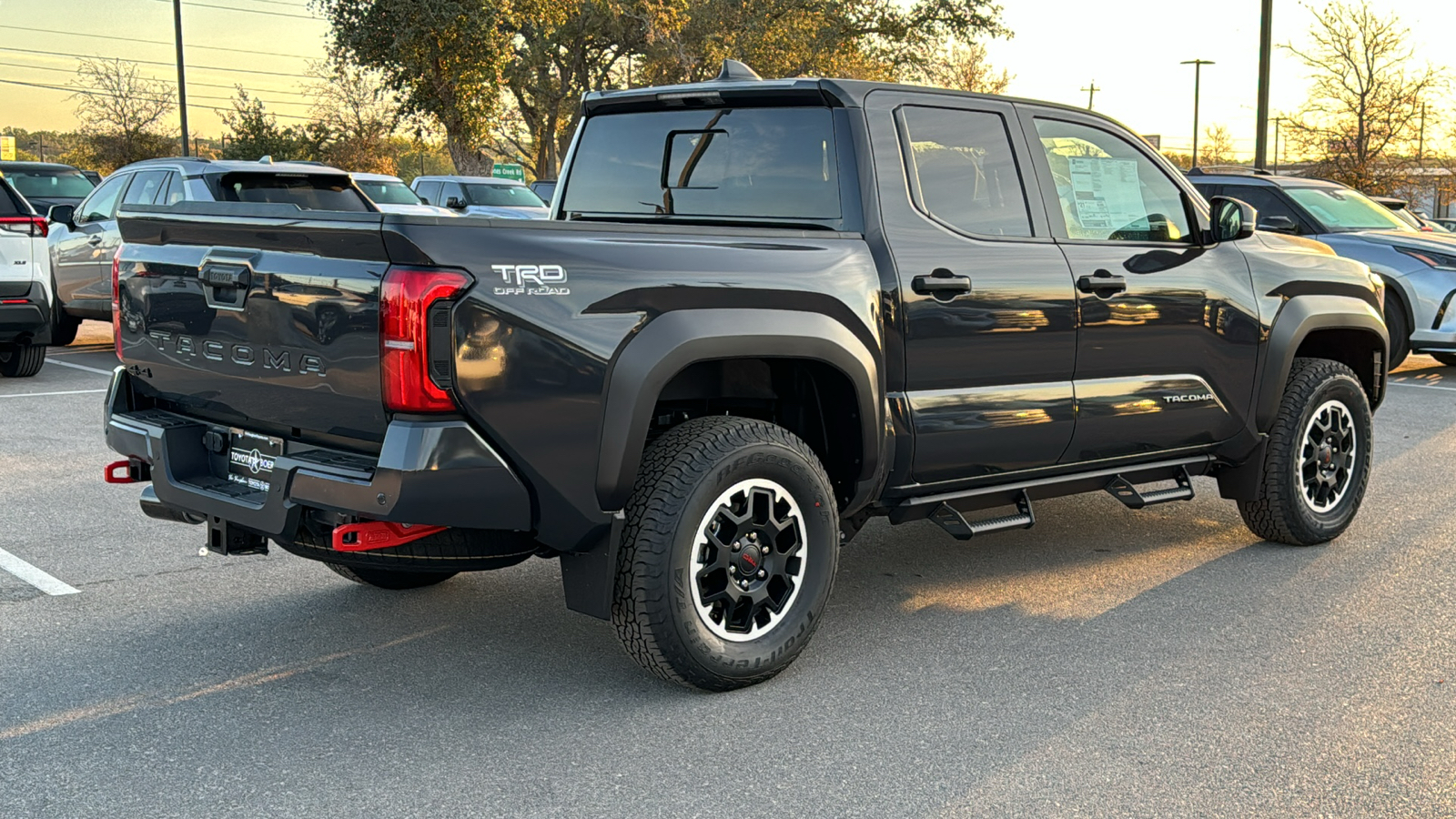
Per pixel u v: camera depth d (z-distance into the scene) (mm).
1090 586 5152
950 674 4117
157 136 54594
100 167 54312
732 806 3164
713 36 41844
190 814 3098
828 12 43250
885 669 4168
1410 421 9352
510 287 3396
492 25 33406
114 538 5777
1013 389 4594
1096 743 3562
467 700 3883
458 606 4840
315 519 3629
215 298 3838
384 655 4281
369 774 3336
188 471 4031
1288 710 3807
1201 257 5246
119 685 3973
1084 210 4902
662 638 3742
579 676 4102
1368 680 4062
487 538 3725
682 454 3773
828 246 4098
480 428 3404
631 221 4914
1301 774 3363
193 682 4016
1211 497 6887
